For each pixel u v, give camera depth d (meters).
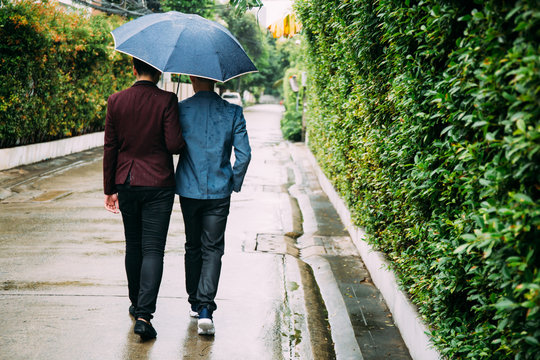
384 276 4.92
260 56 56.78
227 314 4.49
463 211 2.65
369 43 4.86
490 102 2.09
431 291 3.37
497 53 2.01
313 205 9.52
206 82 4.04
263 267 5.86
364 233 6.25
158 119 3.75
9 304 4.46
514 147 1.82
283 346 3.96
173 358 3.65
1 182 10.46
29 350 3.65
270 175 13.55
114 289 4.91
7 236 6.70
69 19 13.59
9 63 10.89
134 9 20.22
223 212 3.98
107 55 15.64
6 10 10.86
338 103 7.43
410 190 3.62
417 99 3.30
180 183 3.93
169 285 5.10
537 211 1.76
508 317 2.03
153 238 3.87
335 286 5.34
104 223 7.55
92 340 3.85
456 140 2.56
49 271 5.37
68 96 13.88
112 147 3.81
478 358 2.55
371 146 4.96
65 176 11.71
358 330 4.26
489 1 2.04
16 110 11.52
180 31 3.83
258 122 37.44
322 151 10.98
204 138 3.91
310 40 10.98
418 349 3.57
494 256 2.06
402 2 3.48
